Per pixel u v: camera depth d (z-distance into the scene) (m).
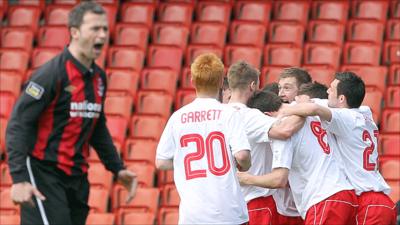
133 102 39.56
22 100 16.22
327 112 19.98
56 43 44.41
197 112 18.38
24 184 16.02
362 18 44.78
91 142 17.39
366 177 20.61
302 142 20.17
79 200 16.97
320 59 42.44
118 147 36.09
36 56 42.69
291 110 19.80
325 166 20.20
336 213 19.97
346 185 20.27
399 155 33.91
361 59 42.62
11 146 16.09
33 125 16.33
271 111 21.02
